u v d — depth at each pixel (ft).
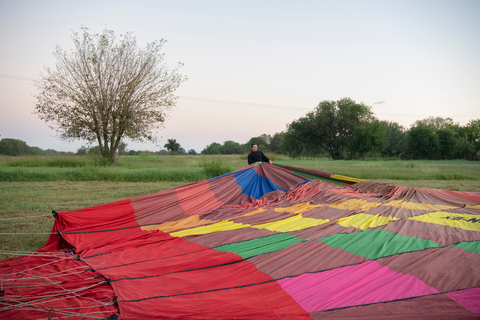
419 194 25.39
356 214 20.20
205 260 13.32
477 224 17.43
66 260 14.28
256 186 27.63
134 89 78.79
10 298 10.56
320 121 171.32
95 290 11.02
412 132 180.75
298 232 16.99
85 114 76.43
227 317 8.90
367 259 13.20
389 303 9.61
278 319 8.70
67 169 56.18
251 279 11.64
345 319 8.62
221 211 21.99
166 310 9.32
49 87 75.00
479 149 182.91
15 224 21.58
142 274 12.21
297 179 28.68
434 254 13.29
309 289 10.72
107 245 15.93
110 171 52.11
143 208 19.88
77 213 17.40
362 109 170.19
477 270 11.60
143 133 81.71
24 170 51.72
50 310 9.50
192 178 52.19
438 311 8.95
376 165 92.53
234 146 373.81
